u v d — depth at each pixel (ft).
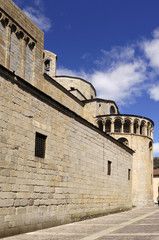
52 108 60.54
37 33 100.22
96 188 82.38
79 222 67.41
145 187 162.91
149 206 163.43
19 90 49.80
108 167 95.09
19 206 47.16
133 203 158.20
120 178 106.01
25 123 50.78
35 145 54.24
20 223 46.98
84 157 75.25
